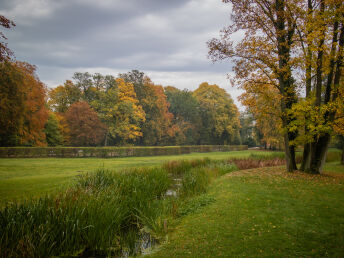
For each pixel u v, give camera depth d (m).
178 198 8.48
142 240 5.25
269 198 7.59
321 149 11.83
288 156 12.83
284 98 12.15
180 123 58.41
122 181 8.30
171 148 38.56
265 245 4.43
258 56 11.84
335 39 11.40
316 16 10.28
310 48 10.61
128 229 5.99
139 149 33.41
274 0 12.65
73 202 5.40
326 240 4.54
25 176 12.38
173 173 15.38
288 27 12.32
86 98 44.06
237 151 51.00
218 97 59.44
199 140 62.56
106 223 5.23
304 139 11.52
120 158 28.34
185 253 4.28
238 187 9.39
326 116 11.30
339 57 10.80
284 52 12.67
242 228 5.33
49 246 4.33
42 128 31.97
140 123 45.62
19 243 4.06
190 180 10.52
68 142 38.91
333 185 9.18
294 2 11.71
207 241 4.76
